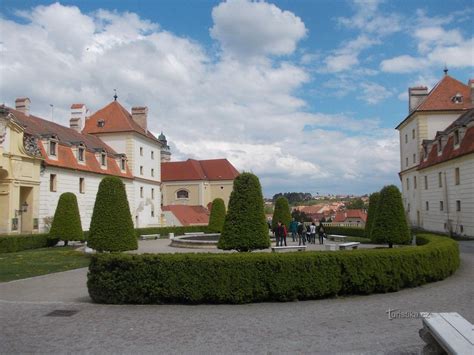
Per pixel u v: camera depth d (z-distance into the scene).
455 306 9.41
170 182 79.75
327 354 6.28
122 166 50.75
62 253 23.48
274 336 7.24
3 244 24.19
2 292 12.09
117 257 10.20
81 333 7.56
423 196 43.59
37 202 34.28
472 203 31.73
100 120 54.66
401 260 11.48
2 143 30.31
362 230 36.72
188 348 6.67
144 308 9.67
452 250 13.84
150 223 57.50
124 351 6.55
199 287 10.01
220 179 81.31
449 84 45.69
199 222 67.62
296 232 33.97
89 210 42.38
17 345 6.89
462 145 33.59
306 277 10.34
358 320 8.27
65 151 39.50
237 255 10.35
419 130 44.62
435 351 5.48
